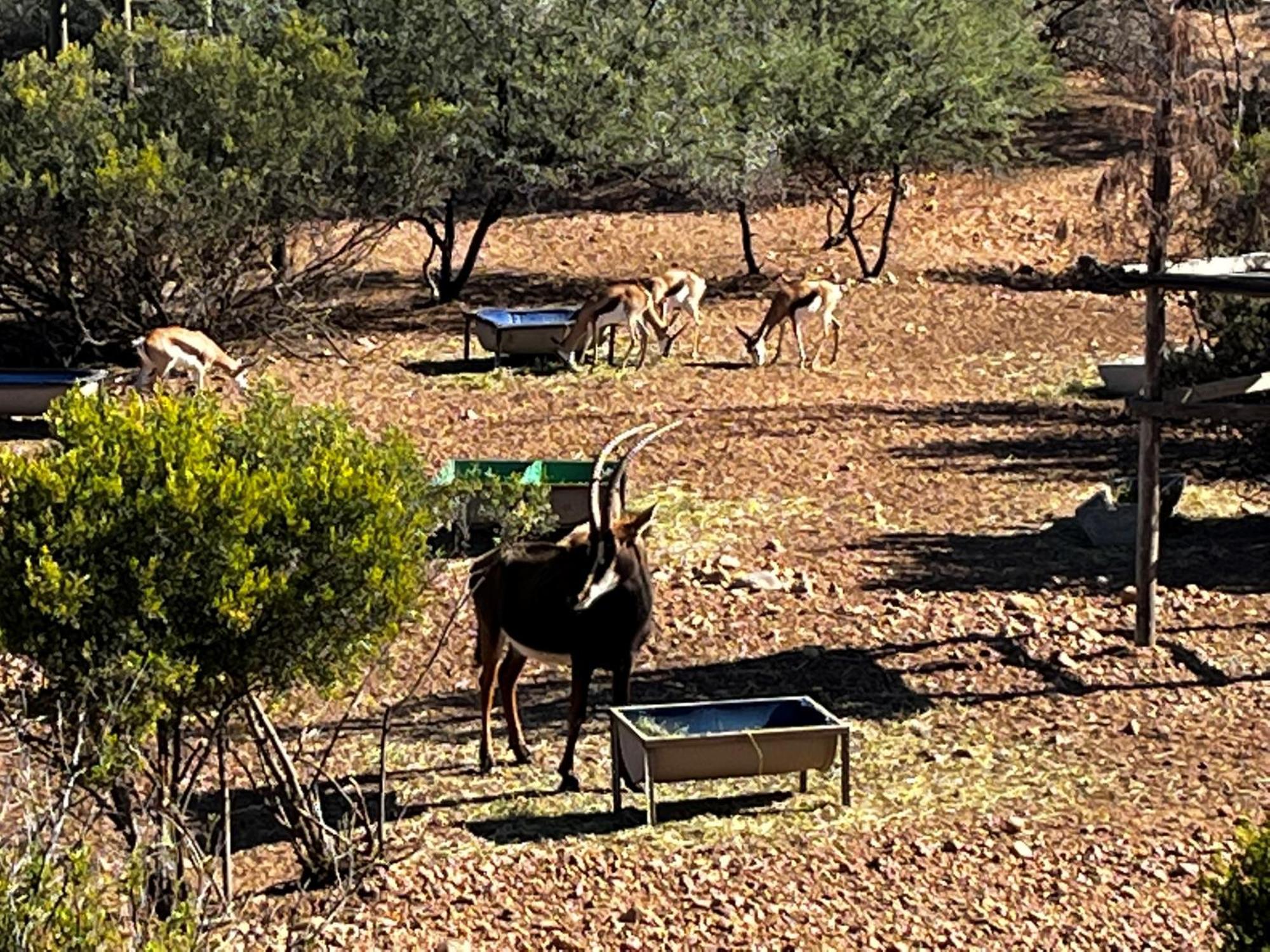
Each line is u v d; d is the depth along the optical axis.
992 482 19.06
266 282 26.66
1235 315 18.47
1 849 6.64
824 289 24.42
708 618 14.79
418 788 11.67
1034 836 10.91
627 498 18.38
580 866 10.43
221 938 8.37
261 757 10.45
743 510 17.98
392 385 23.12
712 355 25.09
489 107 26.52
